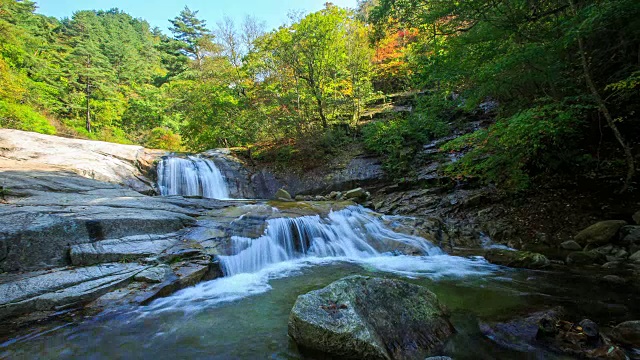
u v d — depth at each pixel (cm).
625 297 408
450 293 445
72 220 504
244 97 1845
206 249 570
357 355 271
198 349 311
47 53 3409
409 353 283
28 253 442
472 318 358
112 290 421
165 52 4472
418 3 910
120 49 4544
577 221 727
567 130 693
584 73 723
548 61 676
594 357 263
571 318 348
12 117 1672
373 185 1252
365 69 1706
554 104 675
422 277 526
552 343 290
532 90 840
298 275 554
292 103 1631
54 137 1156
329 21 1423
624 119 823
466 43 783
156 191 1118
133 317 376
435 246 720
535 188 891
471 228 842
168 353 305
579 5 714
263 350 306
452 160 1189
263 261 616
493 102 1548
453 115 1580
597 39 729
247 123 1772
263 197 1295
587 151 873
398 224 816
